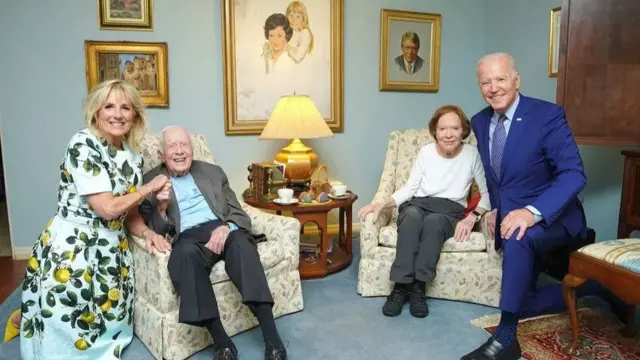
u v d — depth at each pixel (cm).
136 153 198
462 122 244
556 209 183
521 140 200
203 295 181
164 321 187
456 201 250
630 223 234
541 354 192
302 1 334
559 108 198
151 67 313
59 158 310
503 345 186
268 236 233
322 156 357
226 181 233
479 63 204
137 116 193
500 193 212
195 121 329
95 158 177
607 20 227
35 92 300
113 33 307
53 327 177
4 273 288
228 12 320
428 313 230
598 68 232
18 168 305
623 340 202
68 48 301
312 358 191
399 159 293
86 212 181
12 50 294
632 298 167
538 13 324
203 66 325
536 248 188
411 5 362
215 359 180
